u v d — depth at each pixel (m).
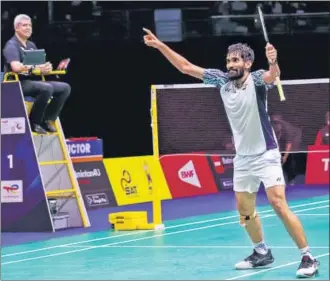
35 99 13.21
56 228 13.35
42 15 19.58
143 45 20.58
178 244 11.38
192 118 13.95
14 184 13.20
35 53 12.73
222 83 8.84
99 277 8.98
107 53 20.41
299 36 21.42
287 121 15.73
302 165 20.64
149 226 13.15
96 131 20.66
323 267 9.20
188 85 13.34
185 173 18.55
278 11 21.20
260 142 8.71
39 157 13.59
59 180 13.77
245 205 9.05
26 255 10.79
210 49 20.95
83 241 12.00
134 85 20.80
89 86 20.45
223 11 20.88
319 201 16.73
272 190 8.69
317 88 15.67
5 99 13.09
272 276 8.73
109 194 16.73
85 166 16.39
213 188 19.12
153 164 13.28
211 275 8.88
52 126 13.60
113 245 11.52
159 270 9.31
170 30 20.59
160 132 13.57
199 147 13.98
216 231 12.73
